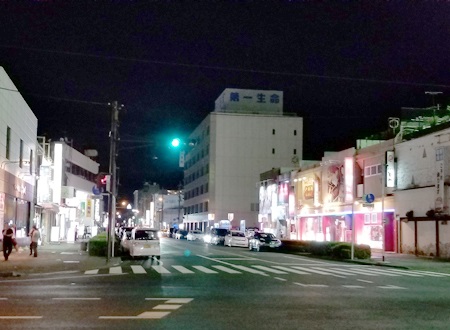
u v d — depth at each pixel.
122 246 37.53
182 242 74.69
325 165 58.75
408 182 42.41
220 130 102.44
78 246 47.53
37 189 49.78
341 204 53.78
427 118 54.84
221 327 10.77
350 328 10.82
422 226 39.91
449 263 33.03
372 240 47.50
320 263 32.94
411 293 17.27
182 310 12.97
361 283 20.58
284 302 14.59
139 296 15.65
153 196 171.50
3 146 36.19
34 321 11.31
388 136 58.19
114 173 32.53
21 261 29.55
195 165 120.25
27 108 44.66
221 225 98.31
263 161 102.56
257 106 105.44
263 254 43.38
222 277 22.22
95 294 16.14
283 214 73.62
